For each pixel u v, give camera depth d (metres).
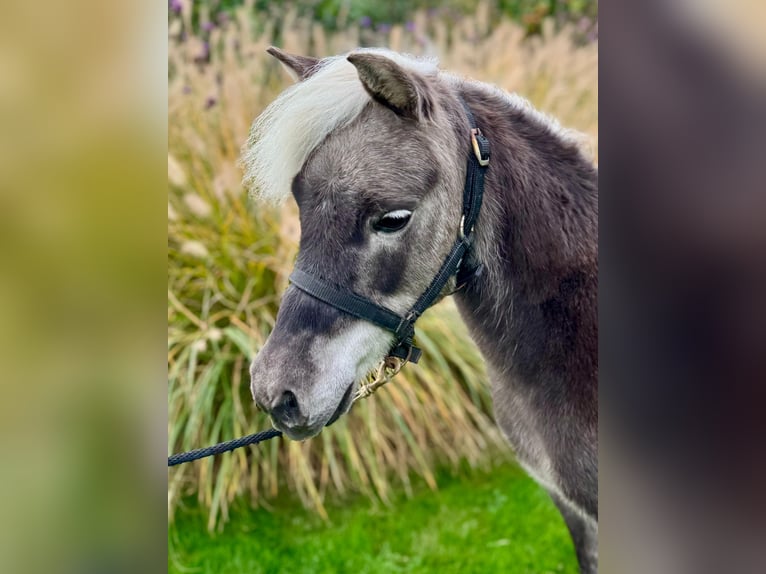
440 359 3.02
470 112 1.54
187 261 3.11
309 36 4.18
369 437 3.00
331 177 1.35
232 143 3.30
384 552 2.74
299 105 1.39
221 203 3.09
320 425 1.40
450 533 2.82
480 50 4.04
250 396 2.94
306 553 2.73
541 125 1.63
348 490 3.04
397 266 1.40
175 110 3.35
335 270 1.36
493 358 1.68
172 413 2.82
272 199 1.49
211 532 2.78
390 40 4.06
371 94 1.34
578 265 1.55
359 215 1.34
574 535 1.94
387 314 1.42
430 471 3.11
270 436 1.49
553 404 1.60
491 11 4.90
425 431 3.14
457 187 1.45
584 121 3.69
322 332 1.38
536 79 3.88
